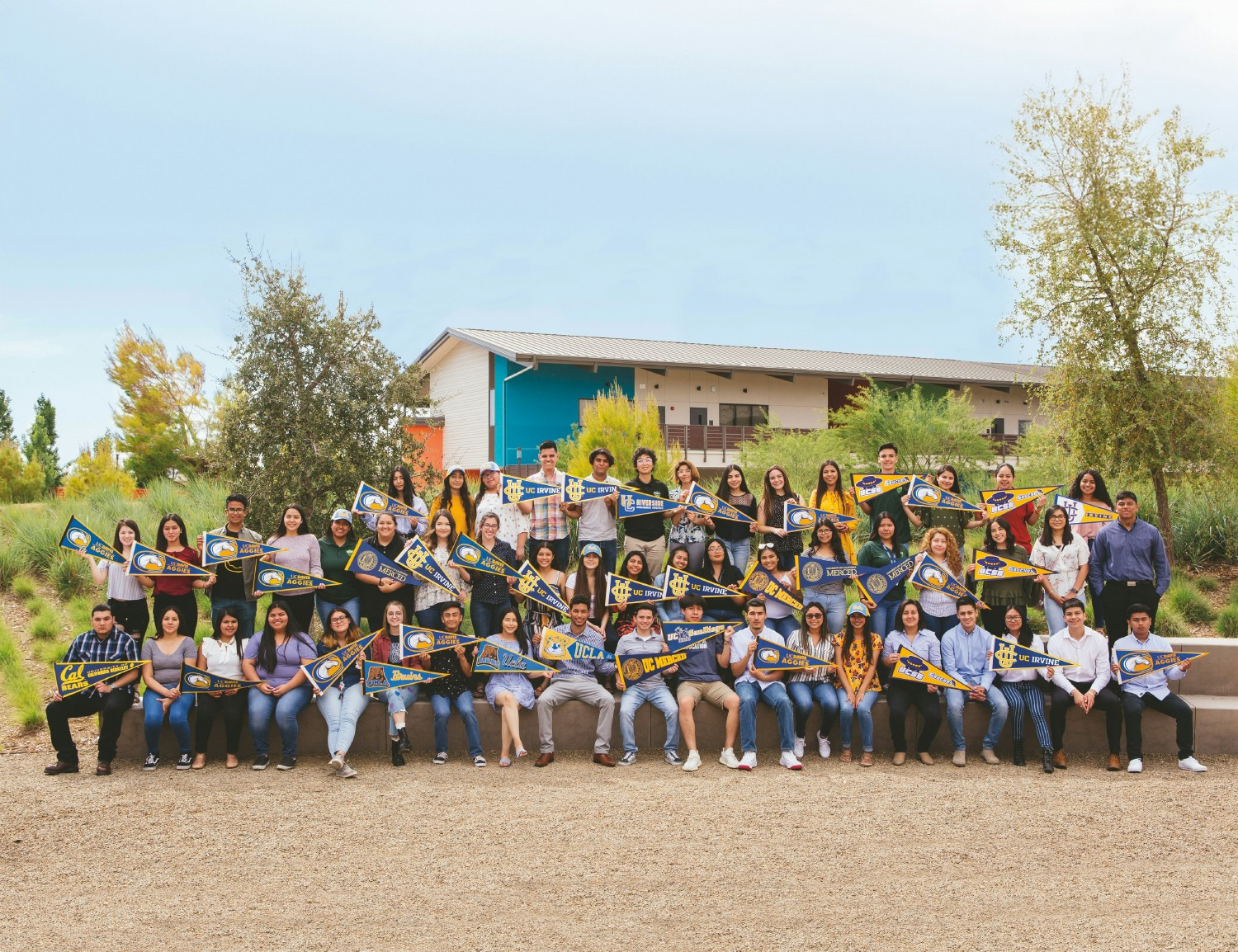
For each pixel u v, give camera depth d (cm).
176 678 894
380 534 1005
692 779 866
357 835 709
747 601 1000
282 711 883
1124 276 1448
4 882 625
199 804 778
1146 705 919
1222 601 1316
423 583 993
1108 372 1429
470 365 3253
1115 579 981
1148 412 1420
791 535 1086
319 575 962
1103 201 1441
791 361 3259
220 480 1496
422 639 922
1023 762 918
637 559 1009
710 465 3039
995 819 748
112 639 884
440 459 3481
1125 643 920
